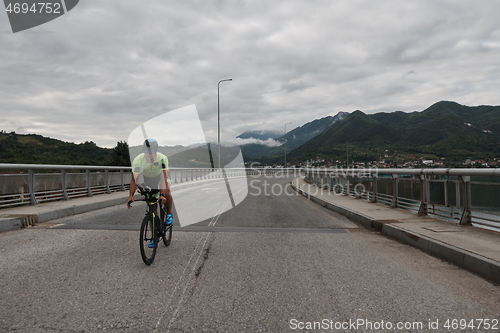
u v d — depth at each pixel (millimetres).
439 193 7465
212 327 2674
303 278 3941
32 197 9391
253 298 3305
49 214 7957
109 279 3801
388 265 4531
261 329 2654
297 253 5121
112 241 5688
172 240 5938
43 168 9680
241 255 4949
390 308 3098
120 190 15398
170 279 3844
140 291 3449
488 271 4008
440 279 3963
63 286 3555
